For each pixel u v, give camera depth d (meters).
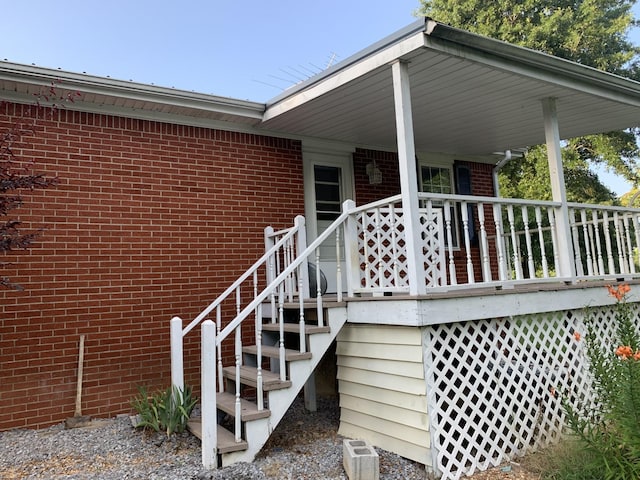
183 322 5.20
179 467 3.39
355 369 4.24
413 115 5.64
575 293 4.70
